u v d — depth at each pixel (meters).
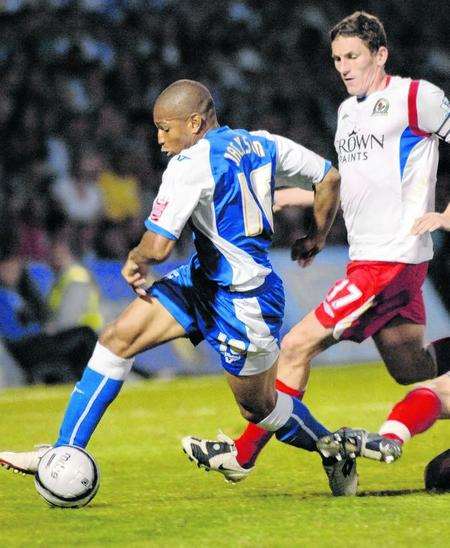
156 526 15.95
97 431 28.36
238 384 18.09
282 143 18.11
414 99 20.95
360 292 21.16
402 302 21.58
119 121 58.94
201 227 17.39
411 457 23.14
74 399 18.05
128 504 18.25
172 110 17.64
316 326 20.88
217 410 32.56
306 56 70.25
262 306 17.62
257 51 68.12
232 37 66.88
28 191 51.88
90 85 59.12
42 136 54.88
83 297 43.25
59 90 57.66
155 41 63.66
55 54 59.19
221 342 17.72
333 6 73.19
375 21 21.41
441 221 19.53
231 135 17.56
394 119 21.11
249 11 68.81
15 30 59.34
